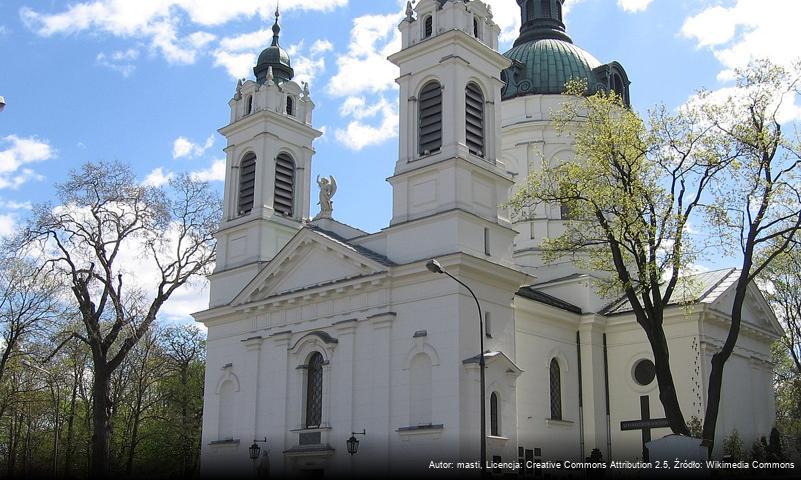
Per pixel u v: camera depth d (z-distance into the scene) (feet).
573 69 194.08
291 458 135.85
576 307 155.02
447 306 123.34
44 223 160.66
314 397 138.00
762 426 159.63
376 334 130.00
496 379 124.57
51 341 185.47
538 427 138.10
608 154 109.70
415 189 134.92
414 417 122.93
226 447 147.02
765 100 106.73
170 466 236.22
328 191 149.38
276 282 148.46
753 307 164.86
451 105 134.62
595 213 109.19
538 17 211.61
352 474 126.62
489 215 134.72
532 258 172.65
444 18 141.18
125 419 249.55
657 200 106.93
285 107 171.94
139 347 230.48
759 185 105.19
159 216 166.09
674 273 105.70
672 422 101.55
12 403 201.57
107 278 162.40
